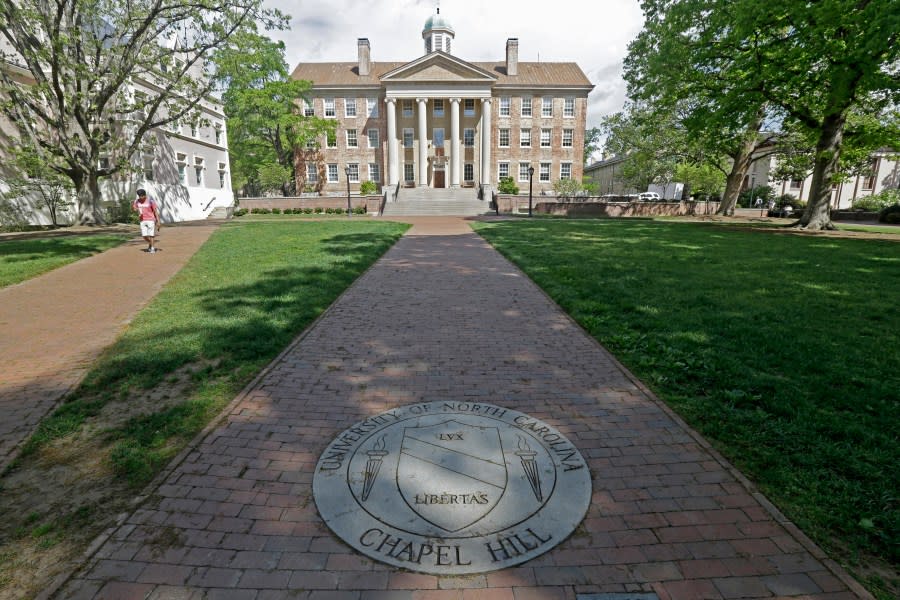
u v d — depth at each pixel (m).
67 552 2.32
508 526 2.46
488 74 42.62
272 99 39.78
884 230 20.47
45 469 3.02
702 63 21.09
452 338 5.56
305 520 2.53
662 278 8.84
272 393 4.08
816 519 2.52
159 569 2.21
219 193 35.47
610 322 6.07
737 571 2.20
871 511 2.54
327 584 2.12
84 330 5.98
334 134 44.03
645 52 25.39
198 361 4.82
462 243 14.96
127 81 22.23
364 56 46.53
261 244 14.48
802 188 44.97
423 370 4.60
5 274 9.52
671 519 2.54
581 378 4.40
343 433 3.41
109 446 3.28
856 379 4.14
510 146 46.16
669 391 4.07
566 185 43.72
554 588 2.11
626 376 4.43
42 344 5.45
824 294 7.55
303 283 8.40
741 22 16.97
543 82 45.88
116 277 9.56
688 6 20.36
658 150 33.47
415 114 45.72
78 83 20.22
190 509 2.63
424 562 2.24
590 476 2.90
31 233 18.62
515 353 5.07
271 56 39.88
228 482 2.86
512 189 42.78
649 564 2.25
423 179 43.88
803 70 16.91
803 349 4.96
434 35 49.22
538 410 3.76
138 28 20.03
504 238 16.00
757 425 3.46
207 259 11.54
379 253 12.28
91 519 2.56
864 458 3.02
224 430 3.46
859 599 2.04
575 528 2.46
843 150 20.67
